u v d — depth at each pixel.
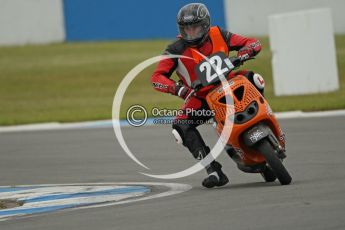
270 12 95.94
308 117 52.28
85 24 102.88
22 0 102.44
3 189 33.31
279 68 66.62
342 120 49.22
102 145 45.81
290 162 35.06
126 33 102.69
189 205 25.16
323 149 38.38
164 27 101.94
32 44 103.50
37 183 34.50
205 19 27.97
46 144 47.91
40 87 85.00
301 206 23.22
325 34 65.19
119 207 25.88
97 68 91.06
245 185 29.42
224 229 20.77
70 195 30.20
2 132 55.47
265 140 27.17
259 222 21.34
